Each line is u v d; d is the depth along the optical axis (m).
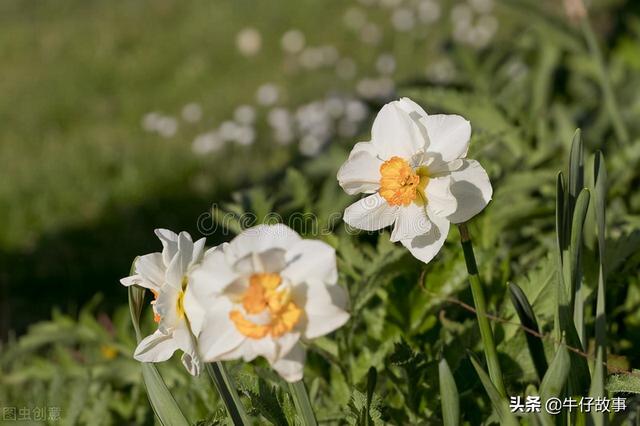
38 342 1.47
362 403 1.09
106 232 2.65
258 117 3.32
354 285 1.24
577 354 1.07
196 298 0.99
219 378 1.06
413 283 1.25
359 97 3.11
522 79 2.12
